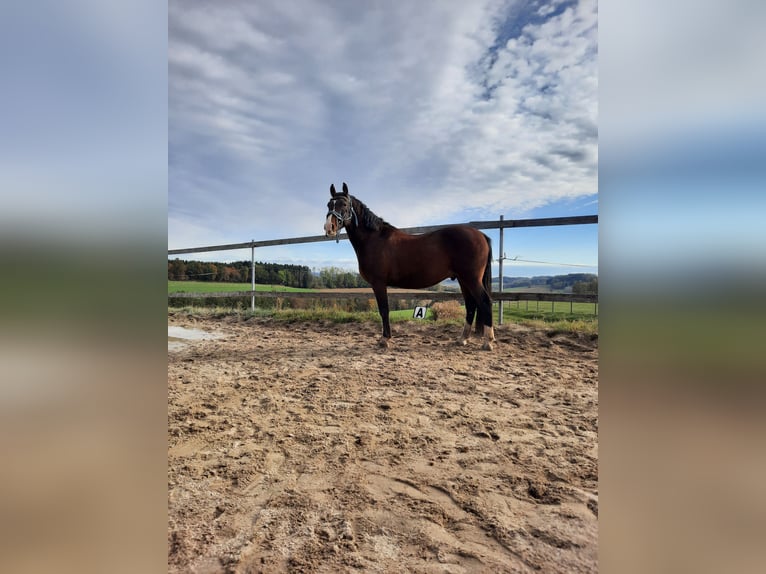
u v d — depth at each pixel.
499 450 1.72
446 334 4.74
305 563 1.04
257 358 3.79
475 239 4.04
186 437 1.89
